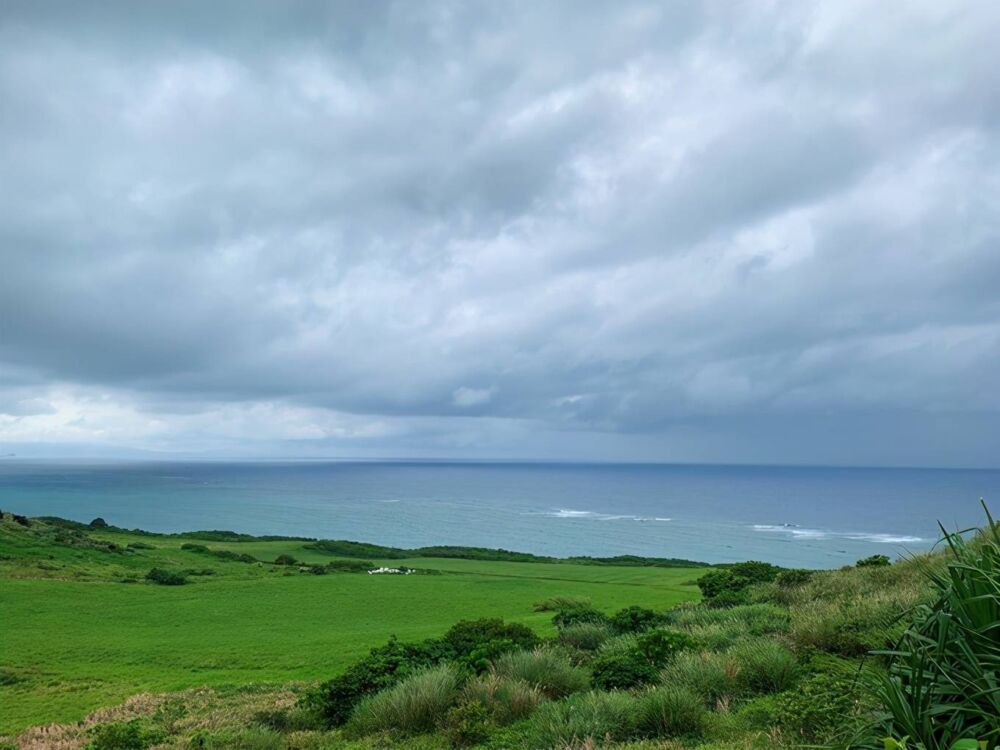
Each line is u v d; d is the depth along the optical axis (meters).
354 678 15.16
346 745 11.71
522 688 11.98
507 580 71.75
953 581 4.02
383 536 157.50
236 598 58.38
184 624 46.25
